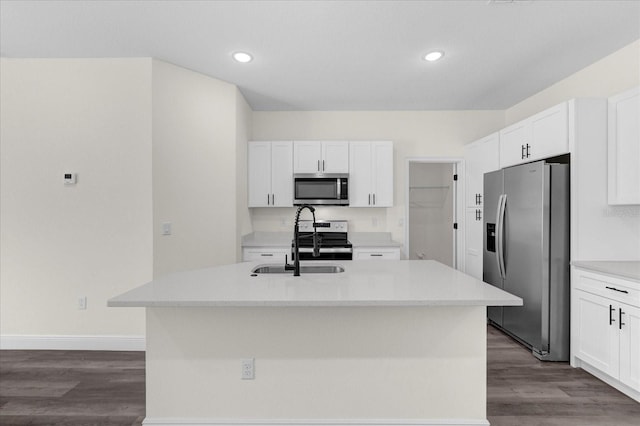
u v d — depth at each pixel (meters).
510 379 2.59
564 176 2.81
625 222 2.73
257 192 4.34
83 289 3.14
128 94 3.11
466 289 1.76
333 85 3.75
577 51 2.97
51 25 2.59
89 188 3.12
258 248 4.07
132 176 3.11
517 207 3.16
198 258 3.45
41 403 2.29
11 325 3.16
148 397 1.89
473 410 1.89
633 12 2.39
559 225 2.82
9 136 3.12
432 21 2.52
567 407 2.22
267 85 3.75
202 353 1.89
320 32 2.67
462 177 4.65
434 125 4.66
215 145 3.58
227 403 1.90
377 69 3.34
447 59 3.13
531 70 3.35
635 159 2.48
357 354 1.89
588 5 2.32
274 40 2.79
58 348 3.14
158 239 3.15
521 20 2.50
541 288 2.85
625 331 2.28
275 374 1.90
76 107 3.12
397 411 1.90
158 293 1.69
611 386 2.48
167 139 3.21
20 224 3.14
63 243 3.14
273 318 1.89
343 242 4.37
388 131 4.66
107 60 3.11
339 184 4.25
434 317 1.89
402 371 1.89
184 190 3.34
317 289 1.76
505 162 3.62
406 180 4.65
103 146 3.12
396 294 1.66
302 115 4.64
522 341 3.23
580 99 2.71
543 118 3.03
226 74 3.47
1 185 3.13
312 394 1.90
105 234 3.13
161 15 2.45
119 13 2.43
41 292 3.15
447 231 5.85
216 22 2.54
